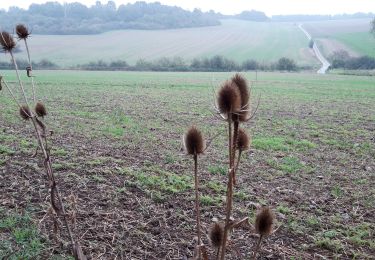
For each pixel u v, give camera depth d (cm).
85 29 10075
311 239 643
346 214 741
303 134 1497
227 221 257
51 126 1467
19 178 840
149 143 1230
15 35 322
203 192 820
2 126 1442
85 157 1031
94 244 585
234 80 252
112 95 2748
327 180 940
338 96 2970
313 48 8700
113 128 1449
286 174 972
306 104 2455
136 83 3869
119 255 565
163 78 4662
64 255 550
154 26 11581
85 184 819
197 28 11944
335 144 1339
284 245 620
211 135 1399
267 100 2634
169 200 767
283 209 738
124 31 10925
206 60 6550
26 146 1127
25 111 330
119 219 670
